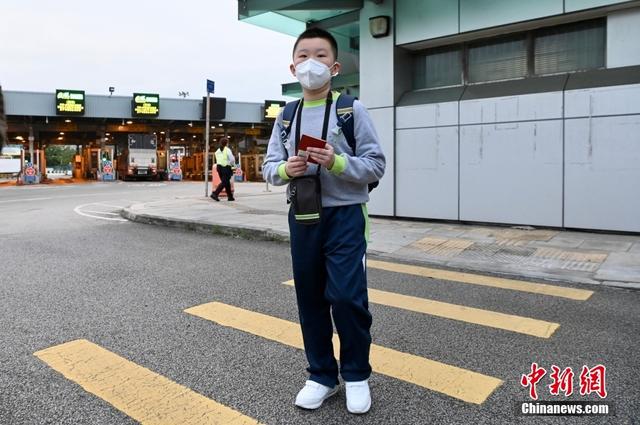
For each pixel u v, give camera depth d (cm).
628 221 778
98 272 621
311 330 298
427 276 597
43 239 866
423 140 969
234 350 376
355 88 1456
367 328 288
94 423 276
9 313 461
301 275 290
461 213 935
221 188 1454
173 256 721
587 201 809
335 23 1155
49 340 396
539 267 614
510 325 429
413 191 988
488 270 619
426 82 1016
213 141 4784
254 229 867
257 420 279
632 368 341
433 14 937
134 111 3550
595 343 387
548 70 876
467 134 919
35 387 317
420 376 333
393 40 988
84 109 3441
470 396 305
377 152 283
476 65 952
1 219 1153
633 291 530
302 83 279
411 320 443
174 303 493
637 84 759
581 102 803
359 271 281
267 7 1046
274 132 310
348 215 280
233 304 489
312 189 276
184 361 356
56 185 2952
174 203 1377
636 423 273
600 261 630
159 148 4897
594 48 832
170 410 290
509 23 859
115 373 338
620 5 772
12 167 3169
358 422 277
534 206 859
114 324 432
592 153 799
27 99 3328
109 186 2720
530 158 856
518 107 862
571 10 802
